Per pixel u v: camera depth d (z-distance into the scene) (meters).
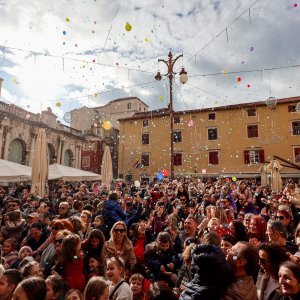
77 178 16.06
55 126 30.62
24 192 9.90
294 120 29.05
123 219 6.23
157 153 34.22
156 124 35.12
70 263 3.56
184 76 11.32
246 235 4.20
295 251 3.48
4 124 23.22
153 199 9.68
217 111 32.38
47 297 2.88
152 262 4.18
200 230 4.93
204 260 2.01
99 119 42.53
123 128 36.91
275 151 29.22
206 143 32.12
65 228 4.46
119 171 35.84
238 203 8.50
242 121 31.16
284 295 2.35
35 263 3.29
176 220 5.76
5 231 5.25
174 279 3.98
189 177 29.12
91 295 2.65
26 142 25.61
